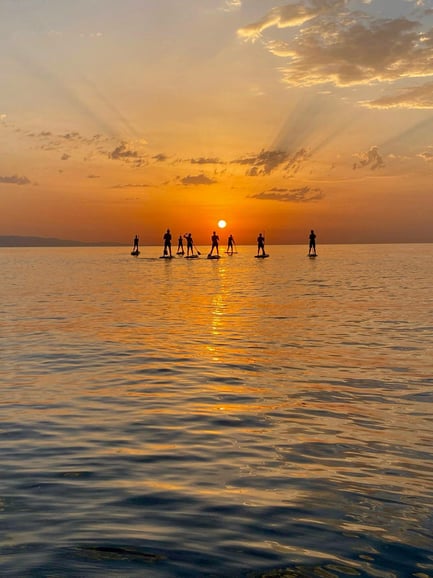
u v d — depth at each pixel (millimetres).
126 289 32344
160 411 8461
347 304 23312
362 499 5320
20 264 73062
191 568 4082
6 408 8656
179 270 53281
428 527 4762
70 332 16656
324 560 4219
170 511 5051
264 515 4973
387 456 6496
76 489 5562
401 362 11906
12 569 4043
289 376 10750
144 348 14008
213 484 5688
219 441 7051
